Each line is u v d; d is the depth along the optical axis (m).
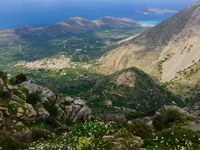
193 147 31.05
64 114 63.66
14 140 38.00
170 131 34.22
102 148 28.88
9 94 56.25
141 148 29.75
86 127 35.97
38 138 43.78
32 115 53.88
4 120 48.34
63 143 33.25
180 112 49.91
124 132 33.03
